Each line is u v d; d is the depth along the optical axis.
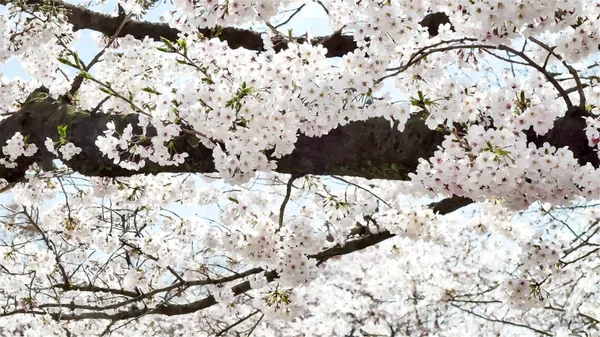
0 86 4.13
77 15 4.34
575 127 2.32
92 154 3.08
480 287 7.23
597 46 2.33
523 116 2.25
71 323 6.24
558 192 2.34
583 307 6.33
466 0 2.16
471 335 7.33
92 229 5.50
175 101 2.55
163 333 7.97
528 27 2.20
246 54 2.75
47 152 3.35
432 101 2.27
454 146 2.21
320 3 3.27
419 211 4.22
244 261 3.75
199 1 2.42
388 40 2.43
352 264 7.50
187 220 5.50
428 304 7.47
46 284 6.24
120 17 4.38
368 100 2.42
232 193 5.05
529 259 4.00
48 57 4.19
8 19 3.72
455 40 2.43
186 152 2.82
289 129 2.55
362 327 7.90
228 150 2.58
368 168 2.63
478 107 2.31
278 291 4.21
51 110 3.36
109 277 6.21
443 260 7.37
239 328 6.79
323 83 2.40
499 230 4.95
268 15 2.48
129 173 3.08
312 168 2.71
